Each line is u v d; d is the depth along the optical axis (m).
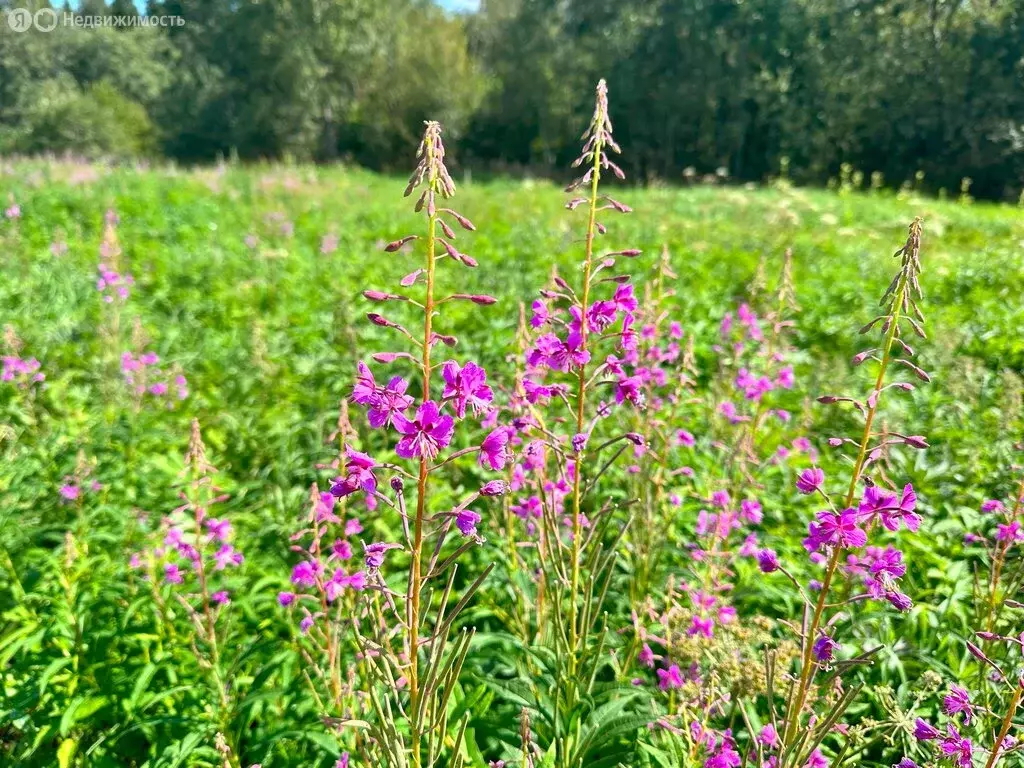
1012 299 1.79
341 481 0.38
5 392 1.08
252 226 2.62
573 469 0.61
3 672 0.62
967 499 0.88
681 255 2.18
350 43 8.29
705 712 0.50
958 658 0.65
